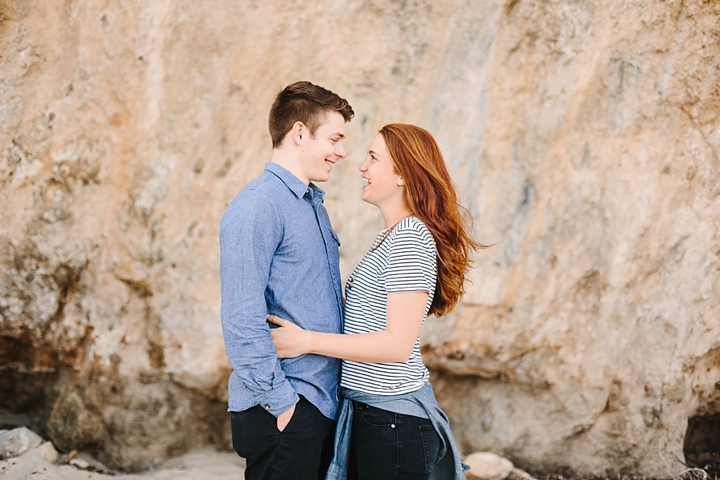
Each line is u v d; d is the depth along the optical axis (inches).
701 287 143.6
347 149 144.2
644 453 141.8
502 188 144.7
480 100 143.9
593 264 144.3
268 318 75.6
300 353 74.5
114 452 135.2
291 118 82.0
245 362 71.6
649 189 143.0
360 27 142.0
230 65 135.3
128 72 131.6
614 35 140.3
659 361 143.0
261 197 75.5
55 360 139.3
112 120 133.5
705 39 140.0
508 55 143.3
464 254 84.0
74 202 134.3
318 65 141.4
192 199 135.4
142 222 133.6
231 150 137.7
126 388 136.2
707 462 148.8
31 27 133.6
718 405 151.2
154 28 131.0
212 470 133.0
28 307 134.4
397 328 74.3
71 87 133.0
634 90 141.6
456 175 144.1
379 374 77.4
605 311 144.3
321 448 77.6
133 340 137.6
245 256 72.4
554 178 144.2
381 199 84.7
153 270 134.8
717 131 144.7
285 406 72.5
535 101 143.2
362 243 144.1
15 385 144.6
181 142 134.0
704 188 144.4
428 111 145.2
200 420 142.5
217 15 133.7
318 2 139.3
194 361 135.2
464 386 155.2
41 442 135.0
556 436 145.8
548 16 141.0
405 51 143.5
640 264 143.5
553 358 146.6
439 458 80.2
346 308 82.4
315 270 79.3
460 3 142.9
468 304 143.3
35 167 132.4
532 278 144.6
